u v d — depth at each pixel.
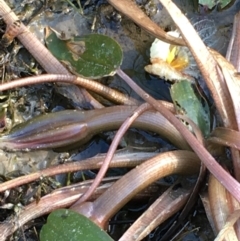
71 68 0.31
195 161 0.29
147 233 0.28
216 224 0.27
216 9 0.36
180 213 0.30
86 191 0.28
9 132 0.30
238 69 0.31
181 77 0.32
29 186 0.30
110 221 0.30
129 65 0.34
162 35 0.30
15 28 0.32
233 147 0.28
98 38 0.30
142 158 0.31
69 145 0.31
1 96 0.32
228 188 0.26
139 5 0.35
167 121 0.30
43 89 0.33
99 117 0.30
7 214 0.30
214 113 0.32
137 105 0.31
